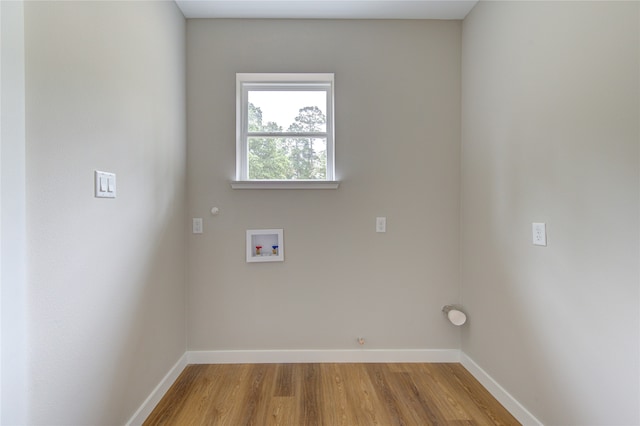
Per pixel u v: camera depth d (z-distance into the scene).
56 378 1.02
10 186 0.85
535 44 1.49
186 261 2.17
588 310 1.20
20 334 0.88
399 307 2.22
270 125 2.28
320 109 2.29
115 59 1.34
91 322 1.19
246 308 2.19
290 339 2.20
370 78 2.21
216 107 2.19
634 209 1.04
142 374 1.57
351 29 2.21
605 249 1.13
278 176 2.29
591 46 1.19
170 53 1.92
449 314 2.08
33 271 0.93
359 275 2.22
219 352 2.17
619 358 1.09
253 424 1.55
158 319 1.75
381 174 2.22
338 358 2.20
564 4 1.32
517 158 1.63
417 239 2.23
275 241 2.21
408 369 2.10
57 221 1.02
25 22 0.90
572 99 1.28
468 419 1.60
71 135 1.08
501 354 1.75
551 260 1.39
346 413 1.63
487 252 1.90
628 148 1.05
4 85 0.83
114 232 1.33
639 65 1.02
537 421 1.46
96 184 1.21
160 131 1.78
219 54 2.19
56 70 1.02
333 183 2.16
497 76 1.80
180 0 1.98
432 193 2.23
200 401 1.73
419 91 2.22
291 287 2.21
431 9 2.10
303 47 2.20
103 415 1.26
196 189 2.18
